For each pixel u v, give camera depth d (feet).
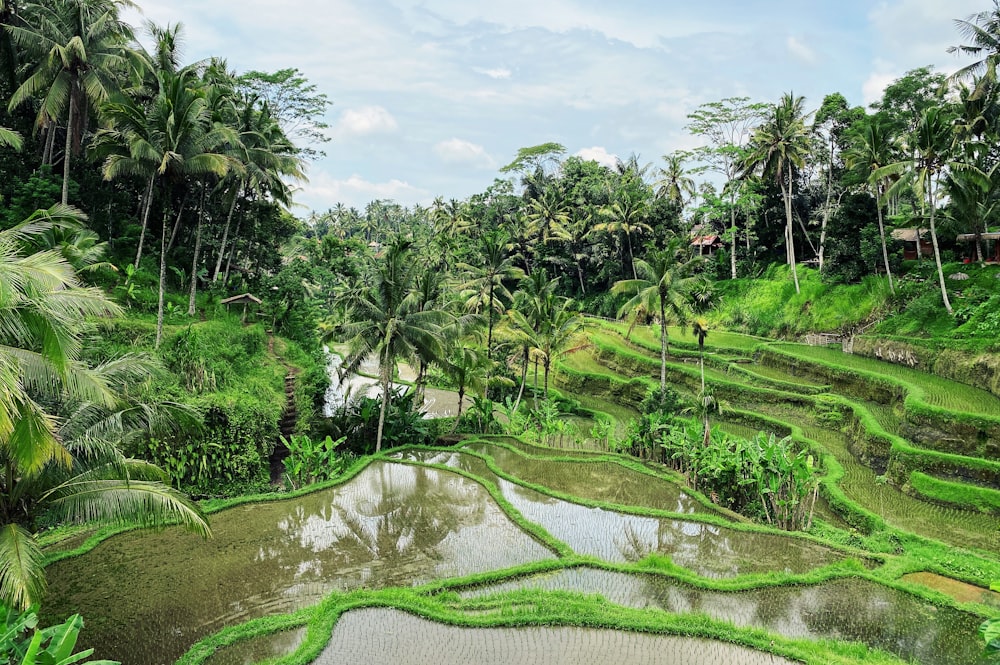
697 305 113.09
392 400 108.68
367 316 96.37
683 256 193.36
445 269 221.66
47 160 111.45
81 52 91.15
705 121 203.31
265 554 60.49
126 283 100.48
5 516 41.83
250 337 114.32
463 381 109.70
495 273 141.79
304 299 153.17
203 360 88.28
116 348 83.30
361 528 67.62
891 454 87.86
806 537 69.00
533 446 105.70
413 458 95.40
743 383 136.05
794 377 136.56
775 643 45.55
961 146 130.82
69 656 28.32
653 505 80.53
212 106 110.01
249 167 116.47
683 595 55.21
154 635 46.75
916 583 58.39
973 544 68.95
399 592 51.93
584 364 174.09
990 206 140.05
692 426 90.89
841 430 110.01
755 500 79.05
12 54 99.81
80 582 53.72
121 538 61.82
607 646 45.01
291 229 165.37
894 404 109.60
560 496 80.02
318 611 48.75
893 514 76.33
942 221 142.61
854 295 152.25
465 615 48.60
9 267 31.96
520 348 157.17
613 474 92.12
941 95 139.13
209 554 59.88
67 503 42.93
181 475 75.25
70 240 76.69
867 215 154.81
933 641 48.80
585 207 234.17
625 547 66.23
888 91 166.50
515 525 69.92
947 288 131.44
